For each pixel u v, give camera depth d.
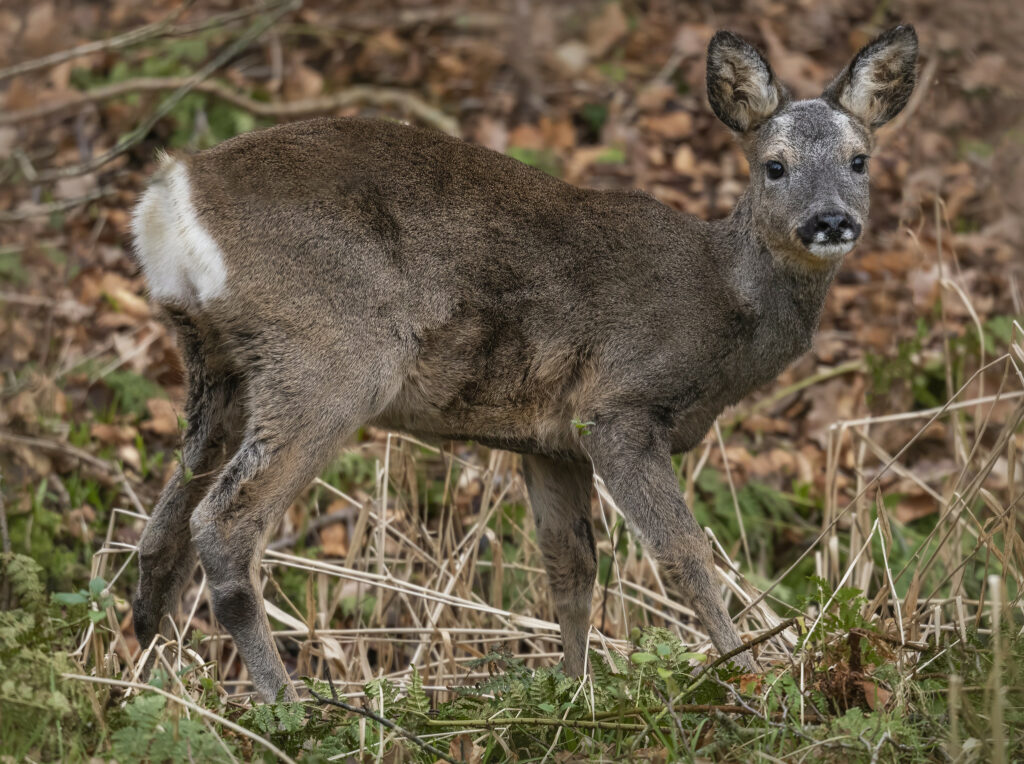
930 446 13.74
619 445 9.65
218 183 9.13
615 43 19.47
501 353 9.66
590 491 10.29
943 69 18.22
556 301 9.68
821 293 10.09
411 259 9.35
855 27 19.62
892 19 19.55
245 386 9.41
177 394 13.69
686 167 17.38
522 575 11.78
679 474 13.02
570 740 8.04
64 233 15.71
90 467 12.38
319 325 9.08
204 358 9.52
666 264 9.84
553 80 18.77
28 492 11.62
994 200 16.38
